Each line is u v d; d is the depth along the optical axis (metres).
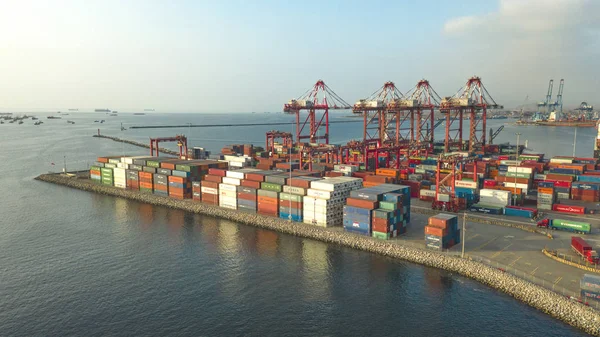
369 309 54.16
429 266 65.06
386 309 54.03
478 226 79.44
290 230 83.19
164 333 49.28
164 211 103.75
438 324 50.44
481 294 56.19
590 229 73.81
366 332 49.47
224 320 52.09
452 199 90.62
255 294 58.56
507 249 66.94
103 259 71.81
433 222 68.19
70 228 90.06
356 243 73.88
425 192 101.31
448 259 63.84
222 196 101.31
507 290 55.91
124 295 58.53
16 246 78.56
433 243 67.69
